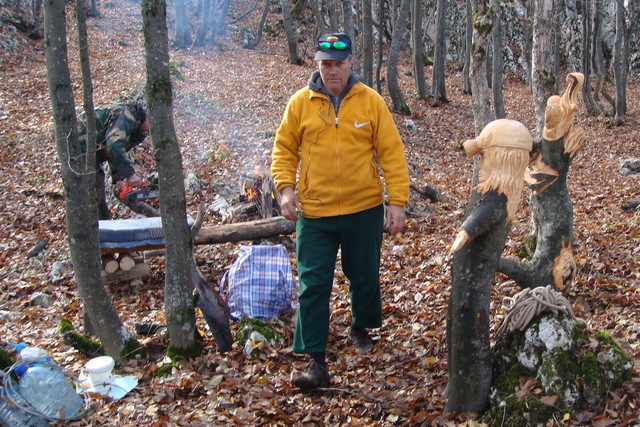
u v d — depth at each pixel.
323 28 16.39
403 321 4.36
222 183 8.45
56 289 5.59
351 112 3.38
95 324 3.83
